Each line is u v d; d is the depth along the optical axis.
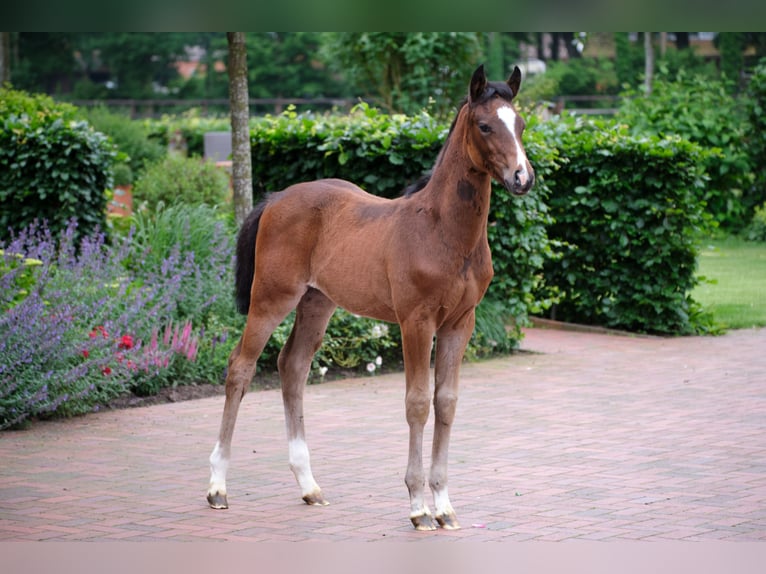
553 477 6.49
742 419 8.12
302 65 42.53
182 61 47.00
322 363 10.07
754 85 22.08
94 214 11.98
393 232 5.59
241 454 7.13
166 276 10.11
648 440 7.46
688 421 8.06
